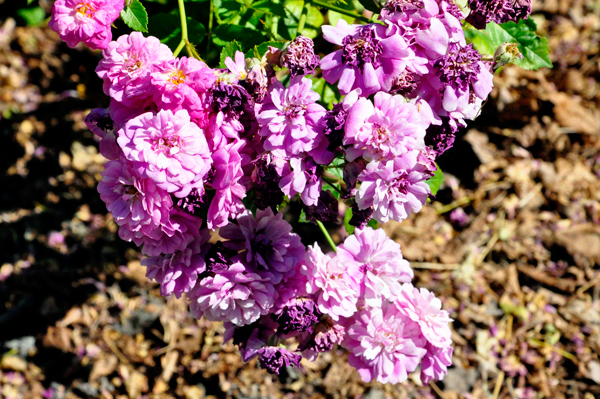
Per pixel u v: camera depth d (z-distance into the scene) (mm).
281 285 1382
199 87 1210
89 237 3021
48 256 2969
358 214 1358
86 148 3311
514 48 1330
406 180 1242
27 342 2766
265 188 1286
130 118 1255
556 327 2947
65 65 3510
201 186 1206
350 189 1300
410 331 1479
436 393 2756
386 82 1277
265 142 1256
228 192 1251
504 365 2840
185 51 1688
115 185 1264
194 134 1177
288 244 1388
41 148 3285
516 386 2814
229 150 1237
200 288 1378
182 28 1465
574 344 2898
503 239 3178
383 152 1204
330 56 1296
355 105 1199
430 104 1323
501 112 3373
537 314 2977
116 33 1753
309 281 1369
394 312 1494
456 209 3254
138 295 2896
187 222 1311
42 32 3592
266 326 1471
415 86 1283
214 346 2795
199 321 2859
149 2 1764
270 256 1388
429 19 1263
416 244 3092
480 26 1415
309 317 1357
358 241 1423
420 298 1483
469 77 1257
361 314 1451
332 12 1917
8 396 2639
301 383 2725
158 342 2824
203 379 2742
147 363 2760
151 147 1179
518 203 3268
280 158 1245
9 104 3383
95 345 2768
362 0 1409
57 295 2877
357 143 1221
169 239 1317
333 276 1366
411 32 1269
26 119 3354
